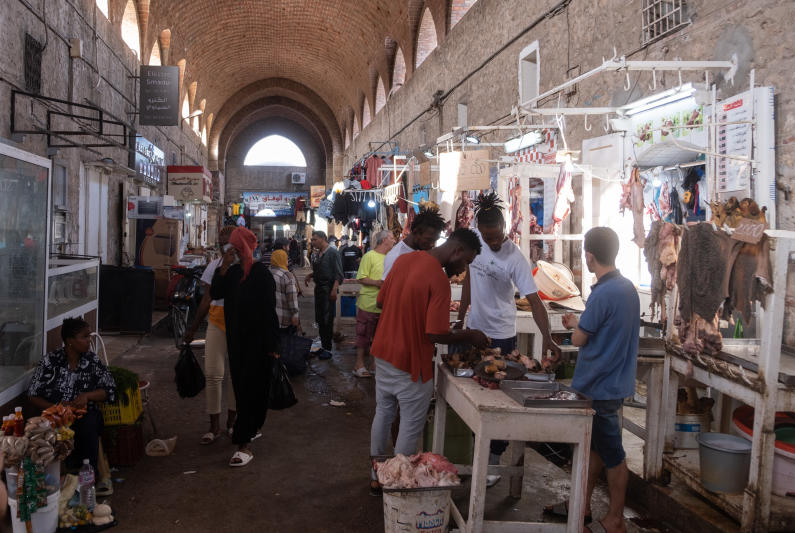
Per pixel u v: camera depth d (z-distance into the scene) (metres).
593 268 3.31
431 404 4.21
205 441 4.75
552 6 7.55
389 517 3.02
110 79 12.80
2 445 3.03
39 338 4.10
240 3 20.23
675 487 3.76
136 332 9.48
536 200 7.93
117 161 13.48
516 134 8.73
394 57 19.00
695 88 4.38
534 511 3.70
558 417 2.88
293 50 26.09
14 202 3.67
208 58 23.80
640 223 4.61
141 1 15.05
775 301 2.93
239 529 3.41
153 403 5.84
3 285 3.55
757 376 3.03
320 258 8.23
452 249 3.54
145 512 3.58
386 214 12.25
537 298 3.91
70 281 4.77
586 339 3.22
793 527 3.02
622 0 5.96
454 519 3.44
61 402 3.59
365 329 7.04
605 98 6.25
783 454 3.15
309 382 6.83
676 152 4.87
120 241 14.02
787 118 3.86
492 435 2.88
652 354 3.84
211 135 32.09
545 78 7.80
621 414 4.25
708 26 4.61
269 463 4.39
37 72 9.05
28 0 8.62
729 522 3.24
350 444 4.83
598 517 3.64
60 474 3.57
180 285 9.24
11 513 3.10
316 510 3.66
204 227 28.08
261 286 4.32
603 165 6.12
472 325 4.21
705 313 3.35
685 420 3.97
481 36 10.45
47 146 9.40
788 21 3.86
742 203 3.17
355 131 29.09
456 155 6.05
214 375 4.74
